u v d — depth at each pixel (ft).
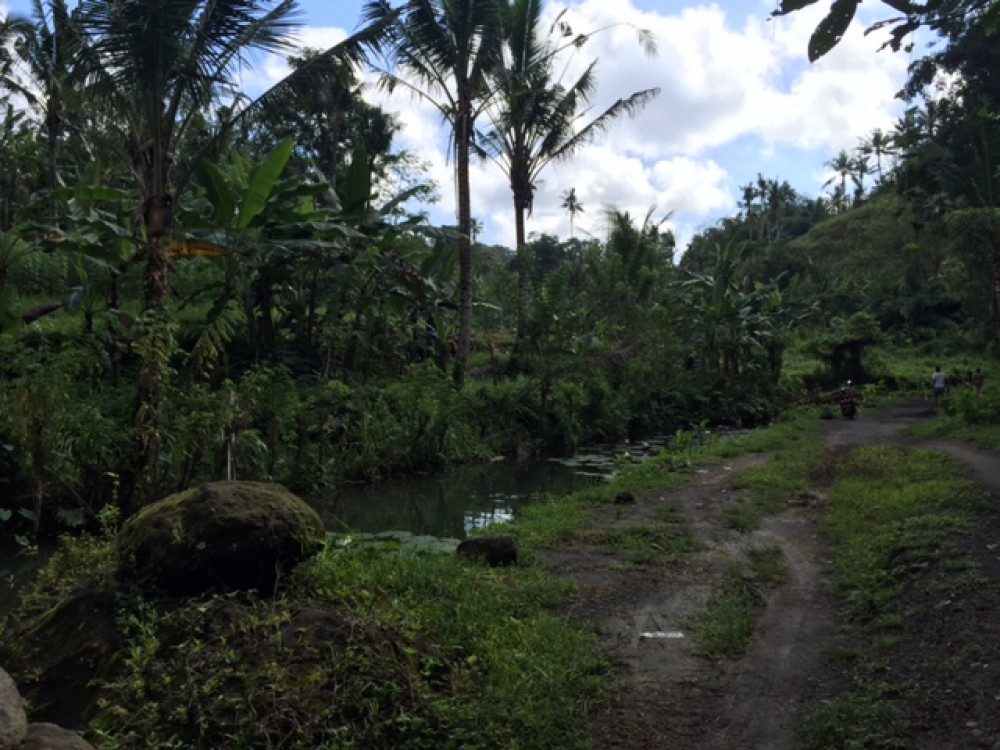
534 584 21.57
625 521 30.86
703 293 96.43
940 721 13.28
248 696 12.59
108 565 17.24
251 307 55.26
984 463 37.52
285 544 15.72
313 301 58.70
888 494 30.99
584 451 64.18
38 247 48.37
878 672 15.64
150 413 29.32
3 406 31.65
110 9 28.96
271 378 45.60
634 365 82.53
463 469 53.42
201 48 30.68
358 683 13.12
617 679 16.08
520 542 26.53
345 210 56.90
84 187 43.98
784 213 321.93
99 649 14.57
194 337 51.98
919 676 14.99
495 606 19.07
